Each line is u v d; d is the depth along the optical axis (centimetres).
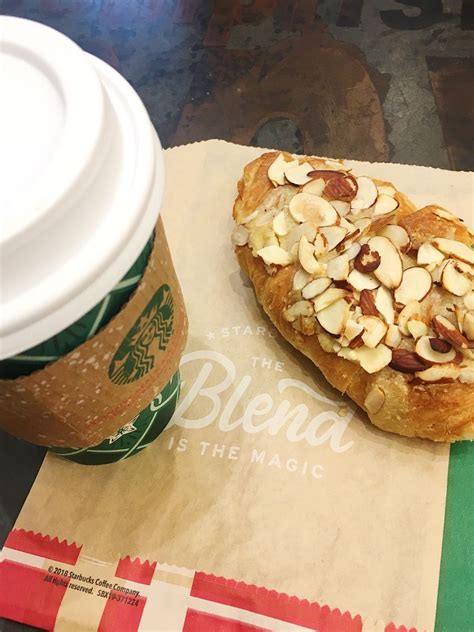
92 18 35
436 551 20
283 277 23
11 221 11
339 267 22
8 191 11
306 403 23
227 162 28
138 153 13
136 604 20
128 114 13
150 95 32
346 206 24
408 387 21
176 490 21
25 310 11
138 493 22
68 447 18
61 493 22
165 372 18
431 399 21
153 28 34
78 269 11
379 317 21
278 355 24
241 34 33
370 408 21
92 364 14
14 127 12
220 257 26
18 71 13
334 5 34
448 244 22
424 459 21
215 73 32
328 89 31
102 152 12
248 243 24
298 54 32
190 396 23
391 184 25
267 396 23
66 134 11
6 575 20
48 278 11
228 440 22
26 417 15
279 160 26
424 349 21
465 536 20
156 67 33
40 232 11
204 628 19
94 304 12
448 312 21
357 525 20
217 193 28
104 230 12
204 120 31
